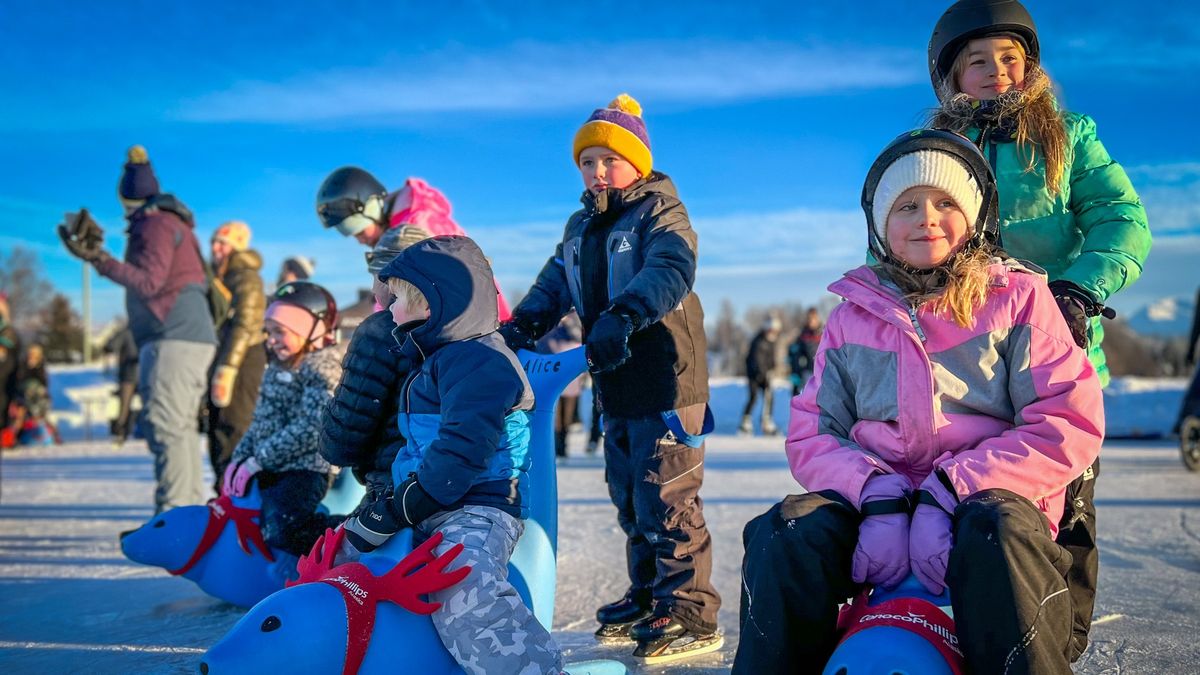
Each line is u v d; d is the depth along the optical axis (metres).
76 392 24.03
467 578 2.23
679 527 3.17
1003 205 2.70
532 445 2.62
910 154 2.21
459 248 2.52
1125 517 6.03
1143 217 2.65
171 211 5.70
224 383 5.42
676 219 3.21
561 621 3.63
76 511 7.18
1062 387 2.09
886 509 2.04
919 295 2.22
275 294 4.03
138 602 4.01
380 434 2.80
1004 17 2.67
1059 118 2.69
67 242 5.37
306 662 2.07
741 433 17.58
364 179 4.49
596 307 3.31
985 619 1.79
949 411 2.19
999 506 1.86
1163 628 3.27
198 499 5.71
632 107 3.43
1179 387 17.77
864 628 1.88
